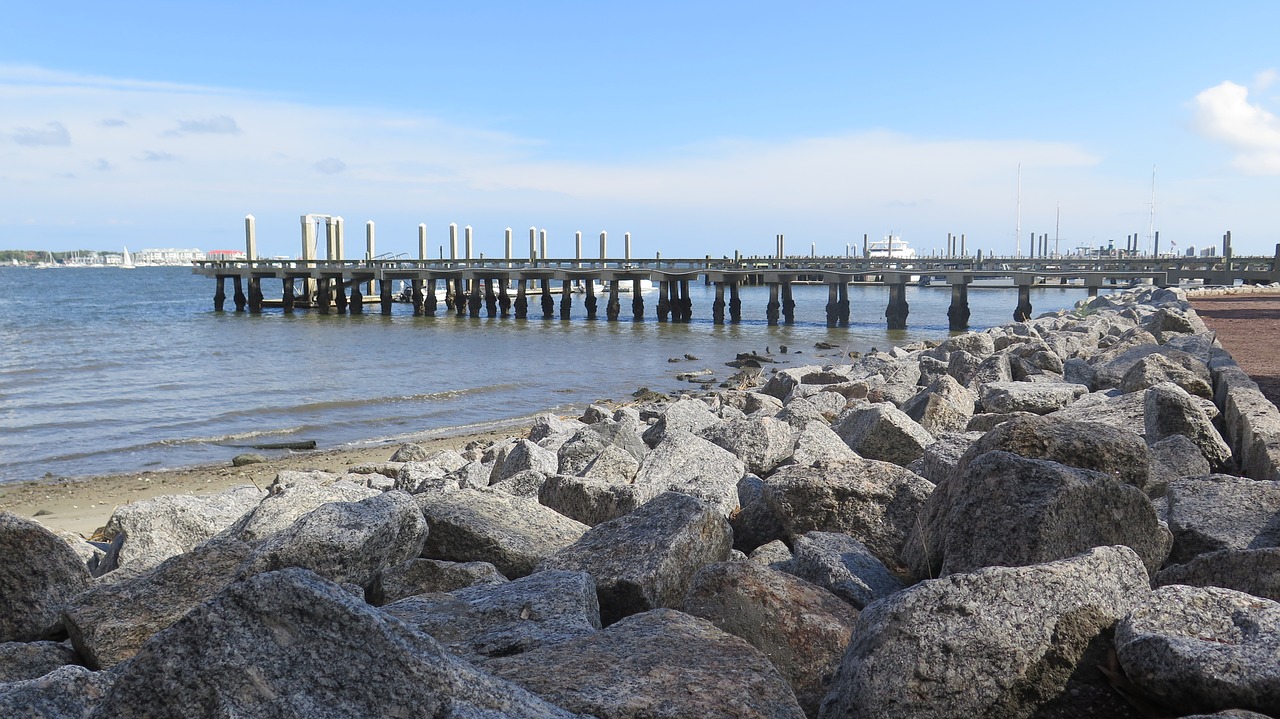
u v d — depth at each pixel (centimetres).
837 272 5191
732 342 4244
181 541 833
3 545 560
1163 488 677
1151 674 318
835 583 500
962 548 454
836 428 1081
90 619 505
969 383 1528
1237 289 4134
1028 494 441
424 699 279
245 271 6412
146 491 1491
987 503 450
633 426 1415
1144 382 1085
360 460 1728
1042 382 1329
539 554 609
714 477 823
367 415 2273
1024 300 4878
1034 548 427
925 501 605
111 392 2586
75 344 3984
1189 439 770
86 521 1307
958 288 4850
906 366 1692
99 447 1861
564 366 3297
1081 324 2556
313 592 288
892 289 5019
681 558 525
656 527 543
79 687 359
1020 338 2031
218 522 852
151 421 2152
